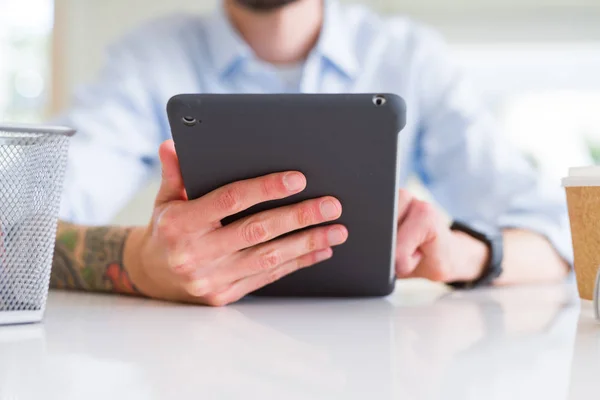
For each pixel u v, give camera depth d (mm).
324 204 713
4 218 617
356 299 832
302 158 688
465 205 1496
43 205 630
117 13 2791
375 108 645
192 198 748
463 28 2734
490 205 1432
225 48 1663
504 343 511
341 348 496
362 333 567
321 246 748
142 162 1661
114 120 1566
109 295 901
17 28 2883
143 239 859
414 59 1681
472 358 455
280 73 1715
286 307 759
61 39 2773
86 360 454
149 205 2699
